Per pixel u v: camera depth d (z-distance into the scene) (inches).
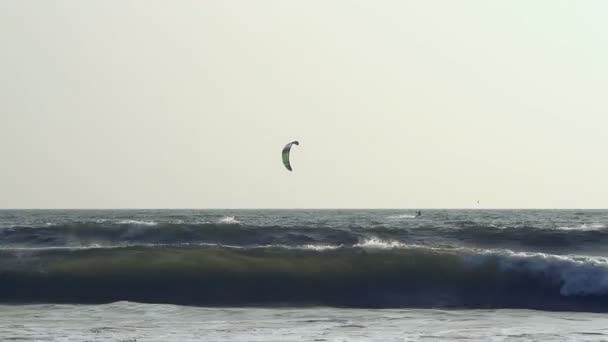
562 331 2947.8
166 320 3206.2
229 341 2721.5
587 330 2972.4
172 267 4306.1
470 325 3102.9
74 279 4227.4
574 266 4060.0
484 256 4229.8
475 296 4013.3
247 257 4436.5
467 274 4200.3
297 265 4315.9
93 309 3535.9
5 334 2837.1
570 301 3917.3
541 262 4136.3
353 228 6294.3
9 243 5866.1
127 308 3560.5
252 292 4082.2
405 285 4165.8
